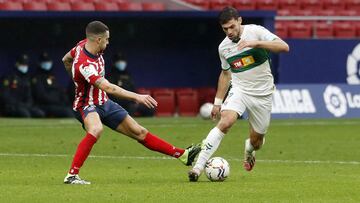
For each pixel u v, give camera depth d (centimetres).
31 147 6141
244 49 4347
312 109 9150
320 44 9456
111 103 4275
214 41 9988
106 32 4106
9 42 9288
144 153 5841
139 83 9812
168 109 9556
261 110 4419
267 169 4962
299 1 11231
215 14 9100
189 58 9962
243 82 4381
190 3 10681
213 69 10019
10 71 9306
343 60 9556
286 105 9062
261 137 4522
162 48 9881
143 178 4428
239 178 4416
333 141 6750
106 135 7062
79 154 4094
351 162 5397
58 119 8650
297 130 7675
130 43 9756
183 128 7800
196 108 9700
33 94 8825
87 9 9831
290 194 3756
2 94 8725
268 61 4394
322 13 11075
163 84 9906
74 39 9525
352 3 11500
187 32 9925
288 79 9350
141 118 9031
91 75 4059
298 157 5672
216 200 3559
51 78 8875
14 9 9394
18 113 8662
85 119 4156
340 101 9288
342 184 4128
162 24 9831
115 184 4103
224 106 4328
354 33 10712
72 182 4084
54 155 5672
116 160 5425
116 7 9988
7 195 3681
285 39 9325
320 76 9469
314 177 4481
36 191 3806
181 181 4266
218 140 4234
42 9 9631
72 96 8900
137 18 9000
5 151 5878
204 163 4212
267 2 11075
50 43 9438
